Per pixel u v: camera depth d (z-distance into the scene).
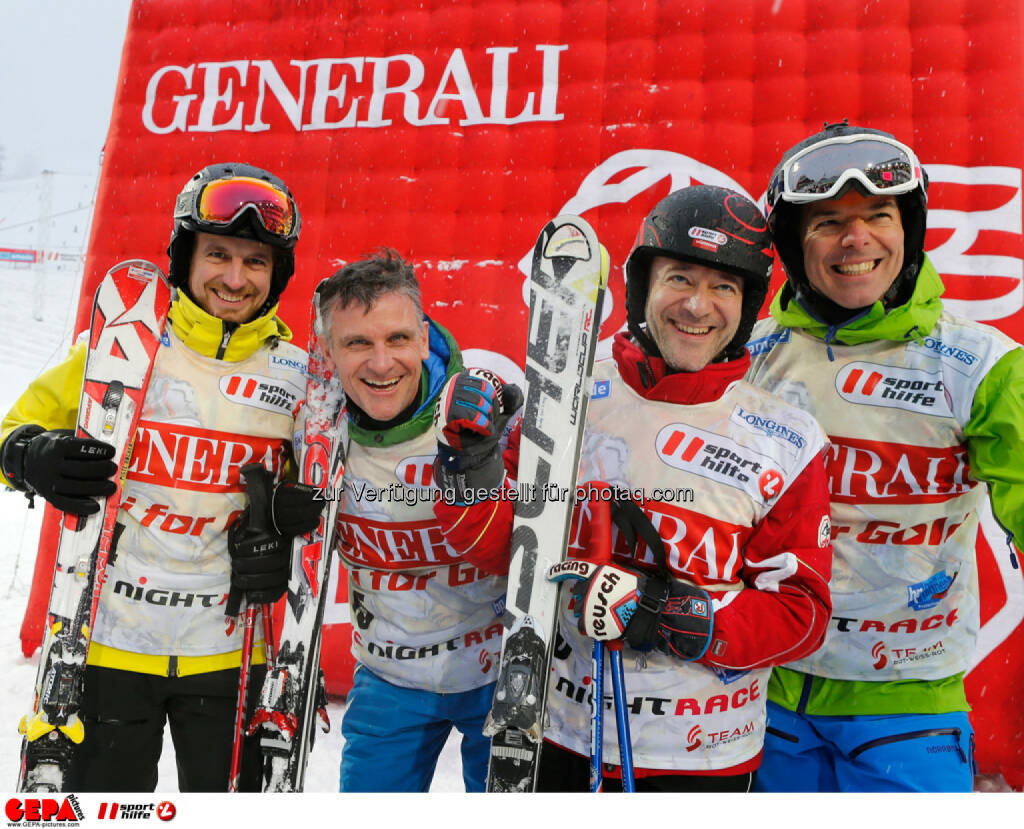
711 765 1.32
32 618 3.32
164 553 1.60
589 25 3.23
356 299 1.44
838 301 1.51
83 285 3.50
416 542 1.58
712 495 1.33
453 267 3.25
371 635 1.70
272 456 1.68
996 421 1.41
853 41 3.00
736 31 3.10
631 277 1.42
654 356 1.42
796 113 3.04
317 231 3.36
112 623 1.59
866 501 1.54
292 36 3.46
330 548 1.59
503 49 3.28
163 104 3.54
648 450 1.38
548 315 1.52
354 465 1.61
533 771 1.32
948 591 1.55
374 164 3.35
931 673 1.54
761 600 1.28
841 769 1.57
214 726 1.63
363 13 3.41
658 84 3.16
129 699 1.59
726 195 1.34
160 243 3.45
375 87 3.38
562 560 1.39
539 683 1.34
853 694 1.55
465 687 1.66
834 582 1.57
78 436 1.61
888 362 1.54
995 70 2.86
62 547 1.59
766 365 1.67
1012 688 2.63
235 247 1.61
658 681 1.32
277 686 1.57
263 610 1.63
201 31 3.55
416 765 1.71
